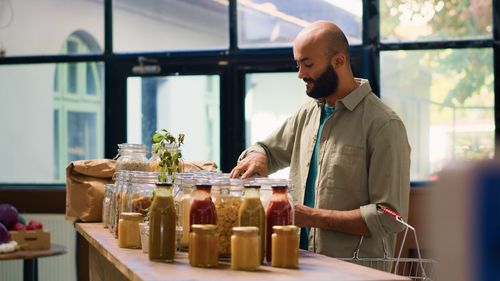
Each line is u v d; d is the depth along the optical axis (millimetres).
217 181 1805
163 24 5074
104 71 5180
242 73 4918
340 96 2430
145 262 1733
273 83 4895
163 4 5070
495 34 4566
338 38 2400
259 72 4898
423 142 4656
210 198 1729
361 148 2346
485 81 4590
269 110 4910
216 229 1626
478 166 320
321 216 2248
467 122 4621
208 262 1613
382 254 2334
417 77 4664
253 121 4926
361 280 1369
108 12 5152
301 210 2266
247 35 4934
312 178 2514
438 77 4641
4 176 5441
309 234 2465
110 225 2617
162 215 1741
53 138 5359
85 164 3119
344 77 2414
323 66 2387
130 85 5125
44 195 5219
